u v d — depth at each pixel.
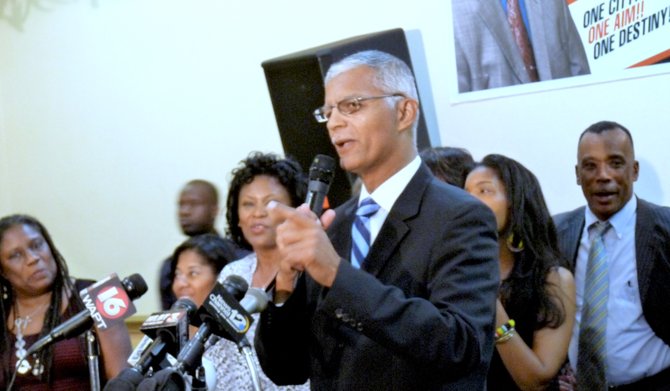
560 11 4.02
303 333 1.93
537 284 2.76
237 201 2.96
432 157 3.28
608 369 3.07
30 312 3.17
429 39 4.35
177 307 2.00
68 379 3.04
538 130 4.11
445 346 1.61
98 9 5.34
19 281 3.12
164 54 5.16
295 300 1.88
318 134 3.99
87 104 5.42
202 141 5.08
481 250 1.75
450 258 1.74
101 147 5.39
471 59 4.24
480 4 4.20
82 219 5.49
